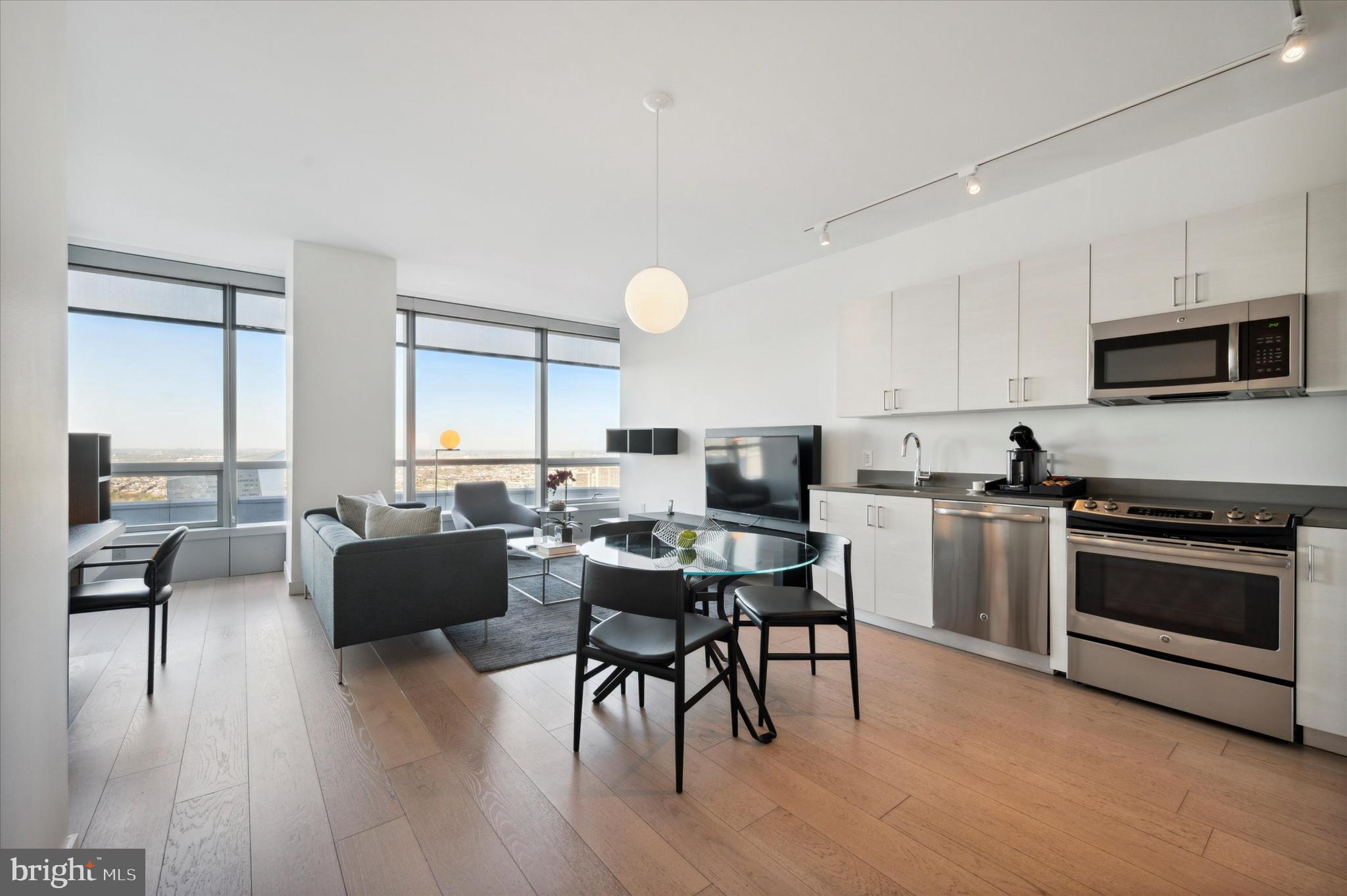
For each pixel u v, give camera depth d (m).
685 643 2.00
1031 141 2.83
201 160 3.02
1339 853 1.62
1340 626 2.07
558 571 5.16
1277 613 2.20
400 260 4.65
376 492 4.43
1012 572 2.99
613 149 2.91
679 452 6.09
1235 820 1.77
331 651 3.14
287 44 2.15
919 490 3.62
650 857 1.59
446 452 6.03
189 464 4.70
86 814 1.74
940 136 2.79
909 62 2.25
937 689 2.74
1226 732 2.31
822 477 4.59
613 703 2.57
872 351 3.92
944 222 3.80
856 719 2.42
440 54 2.20
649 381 6.54
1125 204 3.02
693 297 5.92
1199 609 2.38
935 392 3.54
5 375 1.08
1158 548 2.47
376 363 4.49
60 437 1.43
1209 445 2.77
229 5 1.94
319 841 1.64
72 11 1.95
